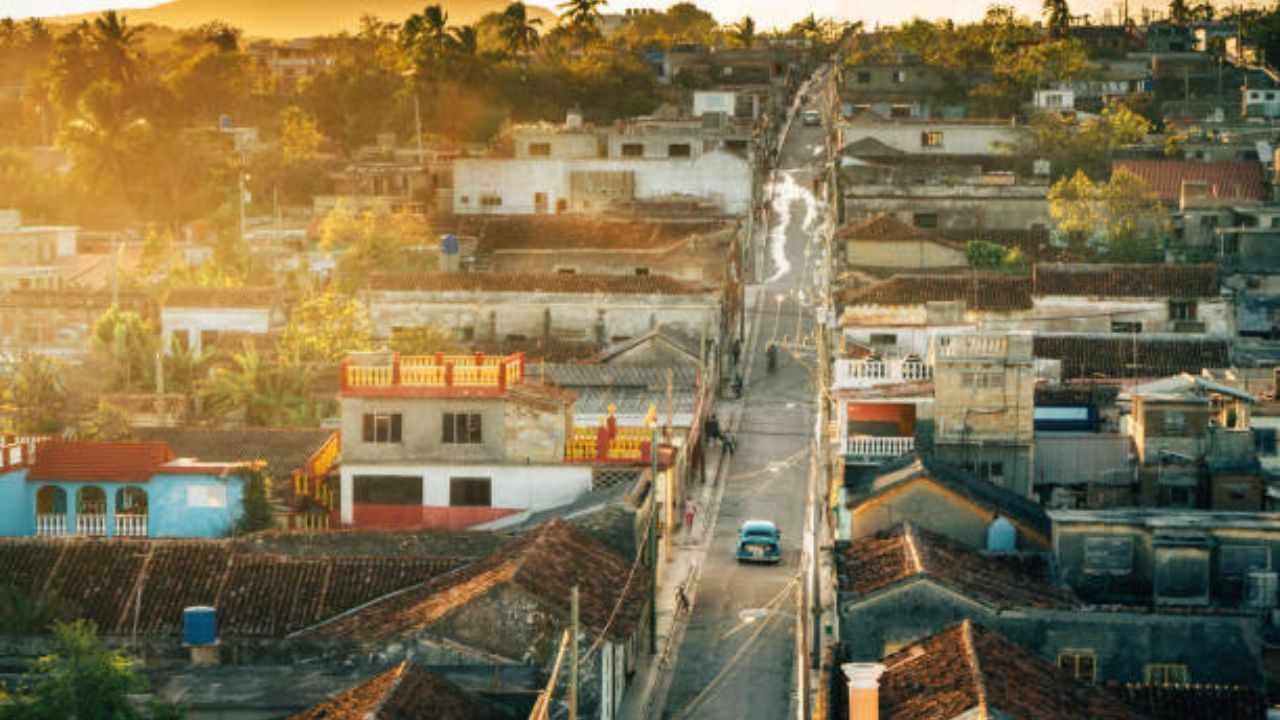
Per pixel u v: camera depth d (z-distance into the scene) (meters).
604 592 74.88
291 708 64.88
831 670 60.94
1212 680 67.00
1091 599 77.12
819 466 107.75
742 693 78.69
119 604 76.38
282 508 95.50
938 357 92.19
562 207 183.88
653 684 78.94
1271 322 138.88
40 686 63.19
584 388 120.06
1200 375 111.75
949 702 54.00
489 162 184.62
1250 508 87.69
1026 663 58.41
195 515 89.88
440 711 60.72
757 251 178.88
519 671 68.44
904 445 91.94
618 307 136.25
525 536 79.56
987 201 169.25
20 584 77.12
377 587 77.50
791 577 95.38
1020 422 91.69
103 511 90.19
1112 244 157.75
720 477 114.19
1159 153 197.62
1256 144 196.00
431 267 157.88
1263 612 73.38
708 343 131.00
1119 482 90.25
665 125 193.75
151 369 127.50
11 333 147.00
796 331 153.25
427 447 94.00
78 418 114.25
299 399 118.50
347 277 153.88
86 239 195.62
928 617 68.19
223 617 76.00
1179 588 76.00
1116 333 125.88
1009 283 132.62
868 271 148.12
